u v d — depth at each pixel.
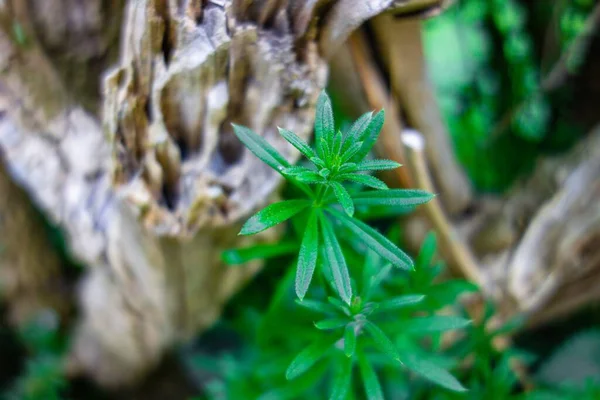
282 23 0.23
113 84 0.23
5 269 0.46
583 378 0.38
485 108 0.44
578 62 0.38
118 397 0.50
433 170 0.34
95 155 0.29
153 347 0.43
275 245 0.26
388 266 0.24
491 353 0.30
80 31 0.29
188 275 0.32
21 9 0.28
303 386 0.26
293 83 0.24
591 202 0.33
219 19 0.22
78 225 0.30
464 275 0.34
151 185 0.25
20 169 0.29
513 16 0.40
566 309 0.39
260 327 0.28
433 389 0.29
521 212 0.36
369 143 0.21
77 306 0.50
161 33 0.22
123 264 0.32
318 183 0.20
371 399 0.23
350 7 0.22
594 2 0.36
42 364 0.47
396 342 0.26
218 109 0.24
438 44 0.48
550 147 0.43
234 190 0.25
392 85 0.29
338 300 0.23
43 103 0.29
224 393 0.32
